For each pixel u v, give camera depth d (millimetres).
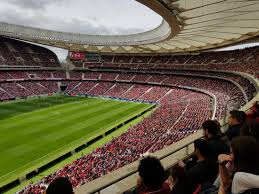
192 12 39094
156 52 103875
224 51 84938
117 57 118625
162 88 89688
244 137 4215
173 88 87375
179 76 92875
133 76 104750
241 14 39875
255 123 5980
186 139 9859
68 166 31531
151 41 76250
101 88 101438
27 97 87938
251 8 35938
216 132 6820
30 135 44500
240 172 3955
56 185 4117
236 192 3908
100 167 29453
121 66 112062
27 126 50188
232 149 4176
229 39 65812
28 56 106688
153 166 4371
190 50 88562
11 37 96812
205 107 51688
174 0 33750
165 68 98062
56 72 110938
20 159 34375
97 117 59688
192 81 85000
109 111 67188
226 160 4457
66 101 82438
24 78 98500
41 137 43594
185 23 45938
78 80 110062
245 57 73562
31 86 96812
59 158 34750
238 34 58438
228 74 71562
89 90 101188
